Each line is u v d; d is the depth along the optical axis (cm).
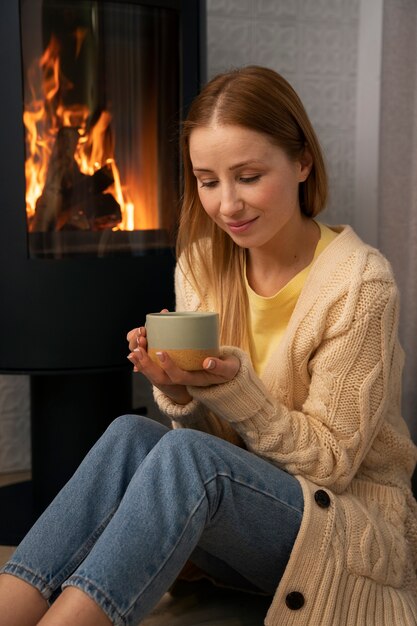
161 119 187
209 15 224
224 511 115
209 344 117
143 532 107
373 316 123
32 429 200
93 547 108
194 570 150
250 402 121
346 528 119
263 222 123
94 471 120
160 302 187
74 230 181
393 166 191
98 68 180
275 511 117
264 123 119
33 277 179
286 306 133
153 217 188
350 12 234
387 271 125
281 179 122
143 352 120
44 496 198
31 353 181
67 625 101
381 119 193
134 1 179
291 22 231
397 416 132
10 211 178
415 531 130
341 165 240
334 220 242
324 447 122
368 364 123
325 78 235
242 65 229
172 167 189
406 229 191
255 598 149
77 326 181
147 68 184
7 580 114
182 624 140
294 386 131
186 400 133
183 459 112
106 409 197
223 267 139
